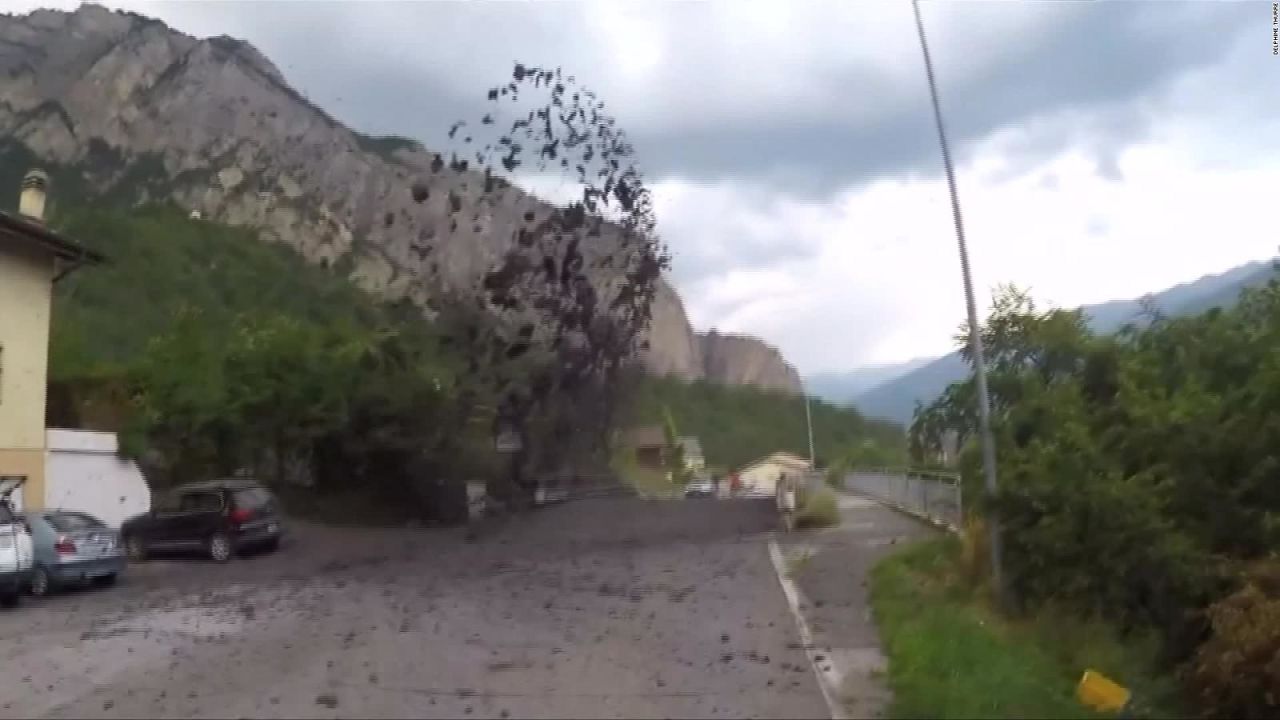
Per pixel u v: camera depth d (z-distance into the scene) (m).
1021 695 9.66
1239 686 12.07
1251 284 23.86
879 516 31.66
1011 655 11.20
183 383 36.16
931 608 14.12
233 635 14.80
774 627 14.48
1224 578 13.58
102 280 54.84
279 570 24.78
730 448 77.62
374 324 43.12
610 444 42.31
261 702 10.45
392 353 39.03
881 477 38.97
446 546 29.58
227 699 10.64
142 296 54.91
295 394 37.75
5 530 19.22
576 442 40.03
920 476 28.80
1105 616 13.76
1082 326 20.70
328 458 39.44
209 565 26.61
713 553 24.52
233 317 48.06
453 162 35.62
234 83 86.06
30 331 28.23
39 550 20.84
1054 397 16.98
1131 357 18.72
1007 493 14.55
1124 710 9.86
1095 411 17.08
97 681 11.82
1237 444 14.81
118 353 47.94
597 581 20.36
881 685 10.92
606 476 43.31
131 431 31.64
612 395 39.16
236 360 38.09
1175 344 19.83
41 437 28.34
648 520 34.75
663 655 12.69
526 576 21.53
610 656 12.66
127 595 20.69
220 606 18.19
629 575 21.20
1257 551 14.54
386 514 39.12
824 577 18.94
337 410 38.03
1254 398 15.63
